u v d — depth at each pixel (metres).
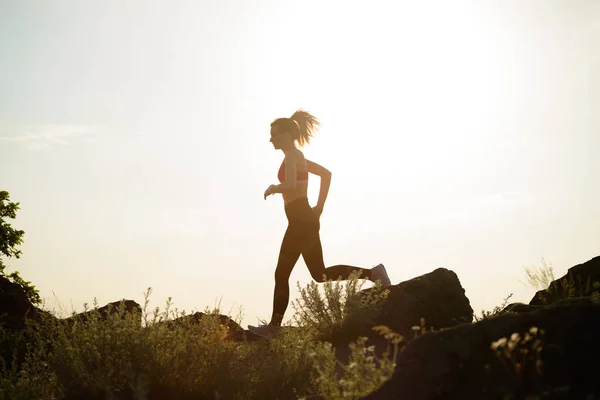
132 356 5.28
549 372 3.29
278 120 7.36
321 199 7.54
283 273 7.16
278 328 6.86
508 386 3.29
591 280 7.21
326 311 7.66
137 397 4.70
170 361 5.30
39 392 5.24
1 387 5.12
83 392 5.16
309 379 5.43
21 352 6.07
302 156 7.28
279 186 7.10
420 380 3.46
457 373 3.42
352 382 3.83
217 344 5.46
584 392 3.19
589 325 3.42
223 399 5.22
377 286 7.78
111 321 5.62
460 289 7.98
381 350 6.68
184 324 5.79
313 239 7.28
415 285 7.81
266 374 5.40
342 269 7.85
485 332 3.50
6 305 7.32
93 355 5.31
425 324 7.62
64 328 5.91
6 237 24.55
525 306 6.25
